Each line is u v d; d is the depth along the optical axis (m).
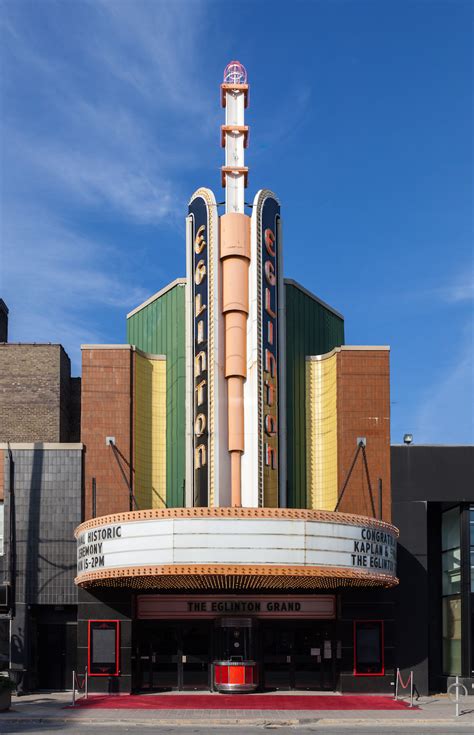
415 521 35.72
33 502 35.38
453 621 37.06
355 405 36.50
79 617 34.09
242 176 37.38
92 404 36.56
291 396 37.84
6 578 34.69
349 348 36.94
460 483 36.16
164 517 29.56
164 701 31.33
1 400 40.59
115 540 30.36
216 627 34.66
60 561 34.88
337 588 34.28
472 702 32.19
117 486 35.88
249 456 34.91
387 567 31.92
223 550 29.11
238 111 38.22
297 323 38.91
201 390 35.81
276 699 32.03
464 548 36.16
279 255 37.56
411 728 26.23
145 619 35.03
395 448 36.34
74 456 35.81
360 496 35.72
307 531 29.70
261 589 34.69
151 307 40.62
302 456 37.59
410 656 34.66
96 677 33.56
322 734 24.48
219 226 36.81
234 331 35.69
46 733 24.22
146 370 38.34
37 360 41.06
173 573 29.05
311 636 35.31
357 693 33.75
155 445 37.91
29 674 34.47
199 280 36.88
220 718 27.23
